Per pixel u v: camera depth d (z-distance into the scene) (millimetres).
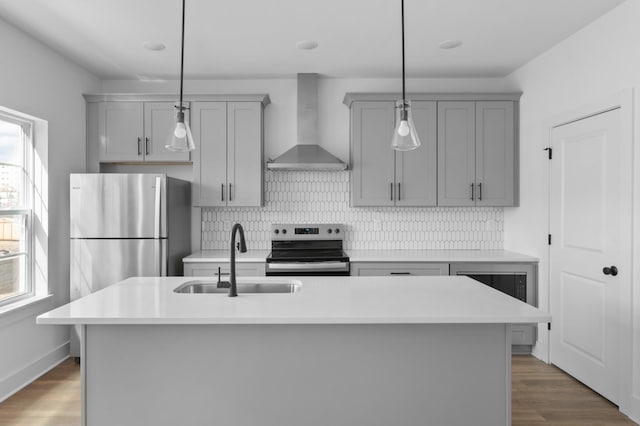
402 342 1975
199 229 4406
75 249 3580
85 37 3312
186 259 3832
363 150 4125
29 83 3279
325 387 1968
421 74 4289
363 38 3375
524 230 4047
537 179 3797
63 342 3752
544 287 3688
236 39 3375
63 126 3717
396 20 3053
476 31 3248
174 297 2199
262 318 1812
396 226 4480
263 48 3570
